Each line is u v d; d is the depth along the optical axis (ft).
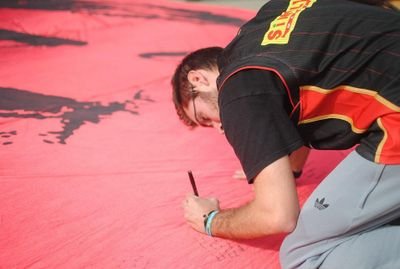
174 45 11.21
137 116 7.36
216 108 4.17
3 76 8.30
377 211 3.84
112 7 14.20
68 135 6.59
